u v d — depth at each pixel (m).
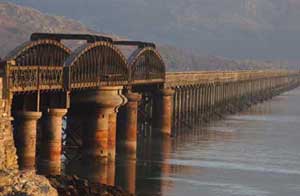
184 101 174.50
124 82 117.44
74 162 106.19
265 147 138.38
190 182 98.62
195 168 109.88
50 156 91.38
